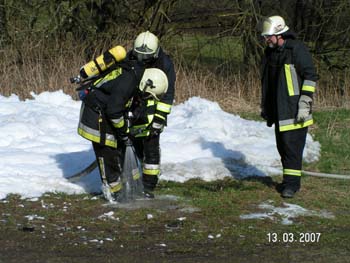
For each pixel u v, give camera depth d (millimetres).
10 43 15250
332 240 6379
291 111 7430
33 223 6672
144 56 6859
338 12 16891
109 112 6703
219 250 6043
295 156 7629
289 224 6832
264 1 17500
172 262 5695
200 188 7992
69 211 7047
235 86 14688
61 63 13867
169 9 17109
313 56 17391
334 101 14711
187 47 17375
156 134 7215
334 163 9188
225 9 16969
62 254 5848
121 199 7379
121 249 6000
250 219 6934
